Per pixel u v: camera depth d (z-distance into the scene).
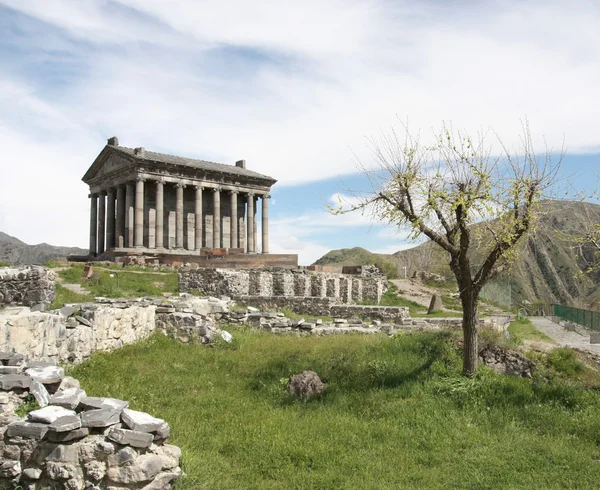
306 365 14.02
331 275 38.34
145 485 6.91
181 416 10.70
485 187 12.99
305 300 26.69
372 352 14.75
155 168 66.44
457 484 8.49
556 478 8.80
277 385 13.02
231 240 74.38
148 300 18.02
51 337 11.73
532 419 11.58
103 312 14.10
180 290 31.92
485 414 11.66
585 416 11.69
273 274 34.62
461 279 13.63
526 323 29.64
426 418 11.40
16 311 13.08
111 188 70.81
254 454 9.21
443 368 13.66
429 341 15.16
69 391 8.16
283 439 9.87
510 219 13.34
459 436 10.53
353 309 25.36
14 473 6.91
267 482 8.23
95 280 31.66
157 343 15.86
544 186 13.01
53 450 6.86
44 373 8.62
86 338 13.17
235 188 74.62
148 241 69.38
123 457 6.83
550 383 14.01
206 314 17.22
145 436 7.04
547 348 17.42
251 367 14.30
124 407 7.67
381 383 13.12
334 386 12.93
